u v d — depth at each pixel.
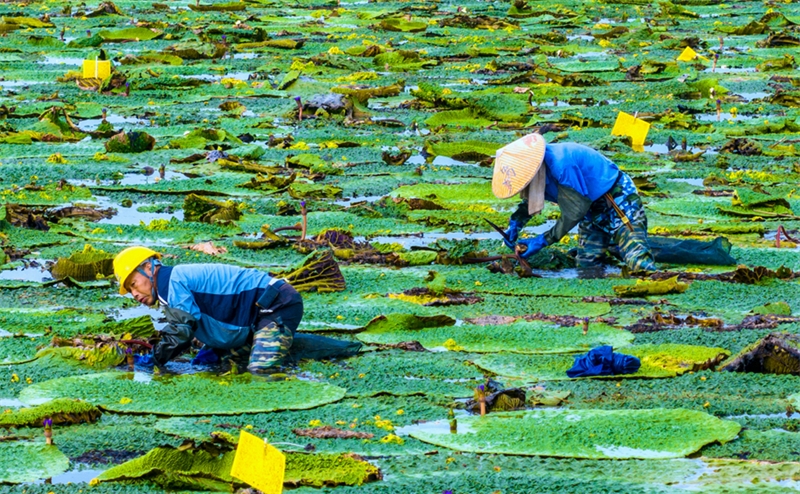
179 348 12.34
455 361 12.88
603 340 13.49
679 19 43.41
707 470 10.16
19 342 13.22
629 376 12.39
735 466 10.21
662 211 19.59
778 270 16.09
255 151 22.89
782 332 13.43
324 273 15.40
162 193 20.27
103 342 12.80
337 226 18.44
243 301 12.53
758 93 30.16
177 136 24.59
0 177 20.98
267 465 9.34
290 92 29.17
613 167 16.25
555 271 16.53
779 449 10.62
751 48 36.84
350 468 10.00
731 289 15.55
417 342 13.41
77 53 34.41
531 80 30.97
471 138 25.06
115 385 11.97
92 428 11.00
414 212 19.44
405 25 40.00
